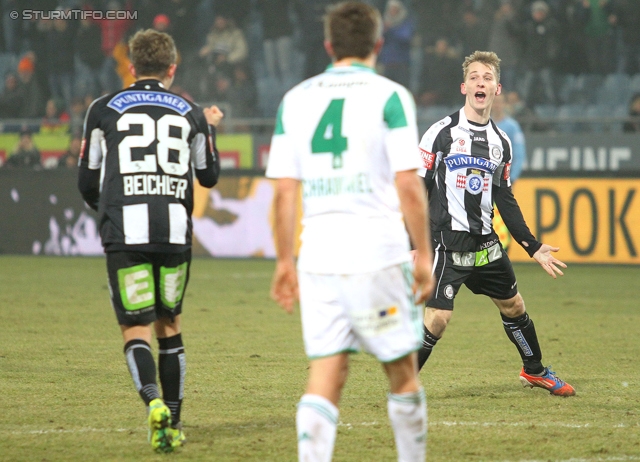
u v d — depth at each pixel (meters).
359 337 11.84
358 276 11.64
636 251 46.03
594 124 53.84
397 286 11.77
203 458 14.06
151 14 65.81
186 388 19.64
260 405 18.02
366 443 15.09
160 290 14.98
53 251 52.12
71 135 55.28
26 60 63.25
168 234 14.73
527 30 61.69
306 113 12.05
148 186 14.72
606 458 14.16
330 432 11.55
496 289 19.09
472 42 62.84
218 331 28.11
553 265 19.11
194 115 15.24
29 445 14.76
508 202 19.34
